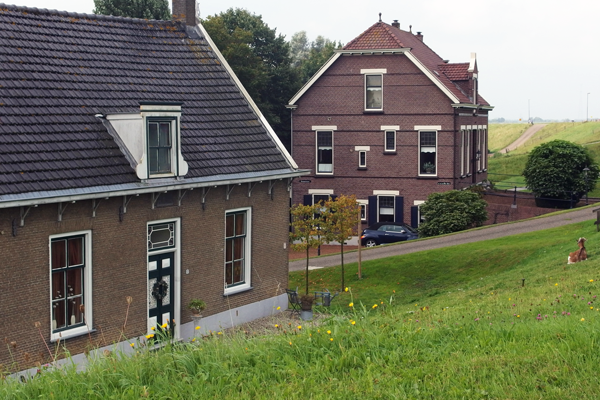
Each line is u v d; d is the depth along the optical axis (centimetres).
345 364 990
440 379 906
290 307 2248
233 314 2016
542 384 840
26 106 1636
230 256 2030
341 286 2603
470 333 1100
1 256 1433
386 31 4078
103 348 1641
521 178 6281
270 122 5112
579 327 1050
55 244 1555
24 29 1812
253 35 5753
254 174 2003
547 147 4400
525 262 2464
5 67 1681
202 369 989
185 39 2227
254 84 4909
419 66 3941
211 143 1981
